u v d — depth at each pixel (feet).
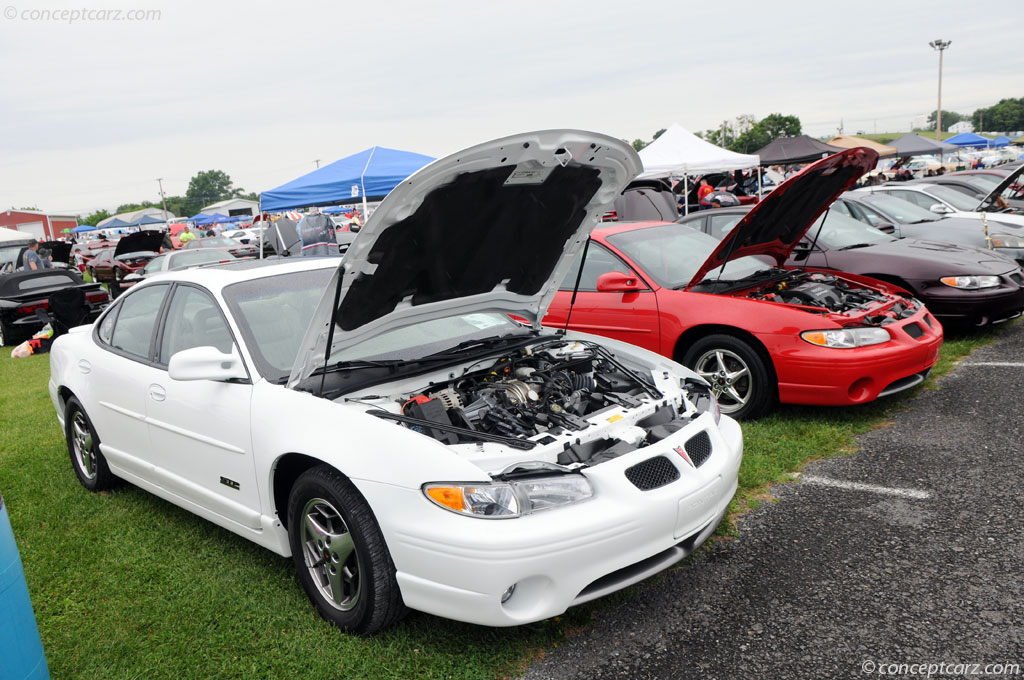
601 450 9.53
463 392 10.59
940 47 151.02
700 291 17.58
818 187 16.78
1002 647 8.38
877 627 8.91
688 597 9.82
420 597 8.26
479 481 8.04
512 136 8.50
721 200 55.47
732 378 16.56
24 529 13.00
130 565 11.44
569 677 8.32
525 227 10.50
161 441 11.73
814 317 15.60
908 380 16.35
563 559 7.98
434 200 8.77
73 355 14.21
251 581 10.69
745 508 12.44
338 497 8.75
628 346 12.80
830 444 14.93
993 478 12.75
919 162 106.11
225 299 11.03
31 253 43.88
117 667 8.89
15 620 6.63
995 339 22.80
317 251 34.78
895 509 11.96
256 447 9.73
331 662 8.65
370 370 10.43
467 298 11.36
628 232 19.40
